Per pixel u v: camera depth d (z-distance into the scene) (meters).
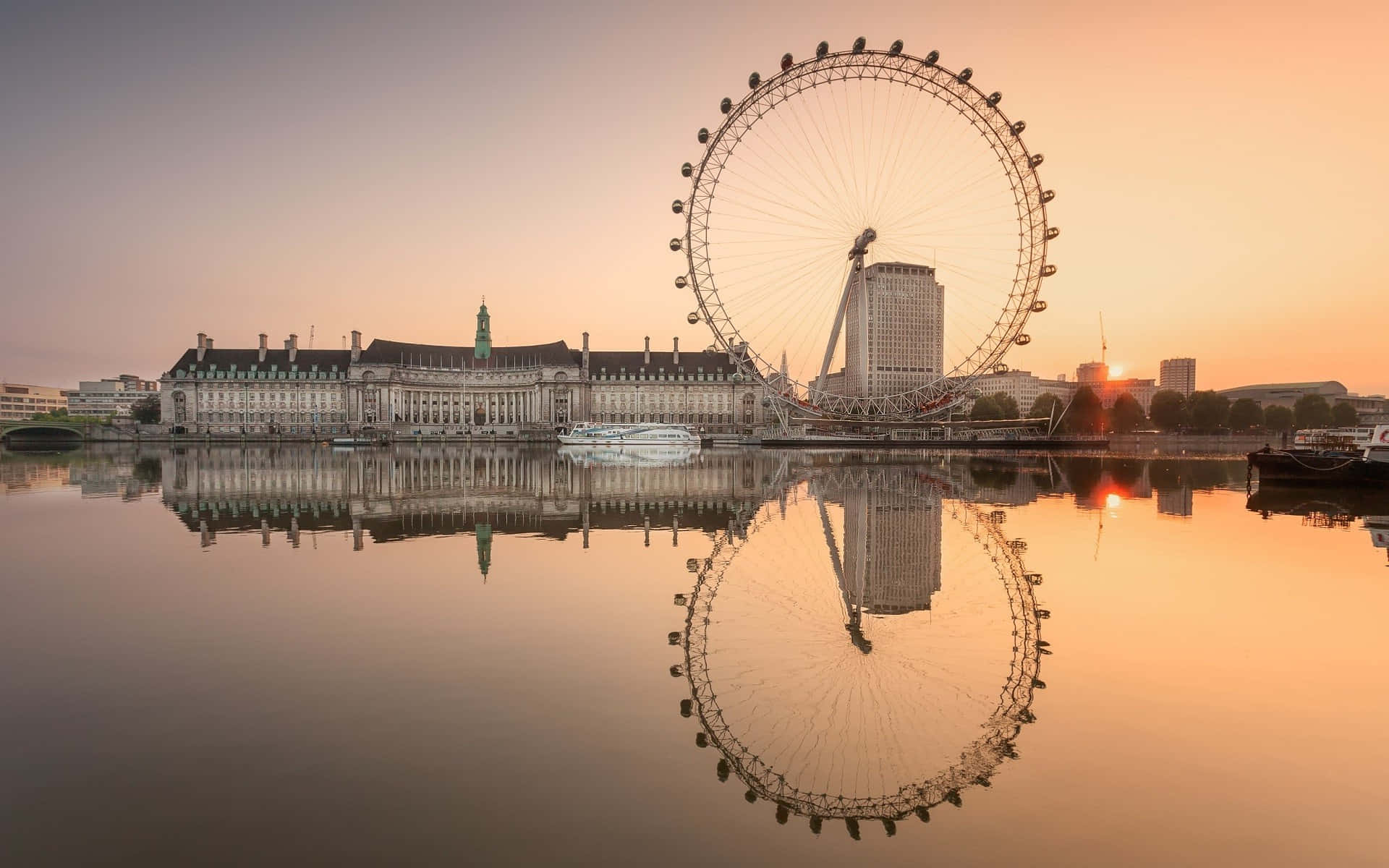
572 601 20.17
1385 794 10.63
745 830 9.57
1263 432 186.75
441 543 28.88
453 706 13.16
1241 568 24.91
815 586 22.05
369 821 9.66
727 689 14.14
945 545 28.83
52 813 9.77
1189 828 9.79
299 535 30.92
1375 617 19.11
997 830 9.72
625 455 103.50
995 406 194.38
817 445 135.25
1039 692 14.16
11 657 15.57
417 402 198.88
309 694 13.66
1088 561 26.02
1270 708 13.46
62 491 48.78
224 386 186.62
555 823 9.67
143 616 18.48
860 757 11.60
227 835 9.33
